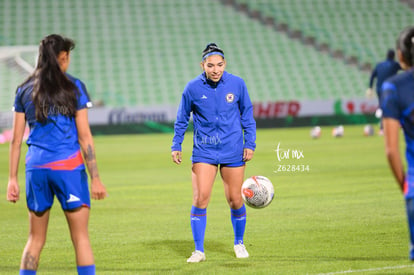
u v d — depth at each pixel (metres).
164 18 135.38
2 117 93.81
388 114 12.73
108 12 134.38
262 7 139.50
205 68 20.77
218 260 21.36
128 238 25.70
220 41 132.25
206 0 140.62
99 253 22.89
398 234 24.77
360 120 107.75
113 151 69.81
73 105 15.59
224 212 31.72
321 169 48.44
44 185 15.64
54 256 22.56
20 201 37.38
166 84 120.44
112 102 114.81
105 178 47.16
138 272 19.80
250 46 132.75
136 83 119.94
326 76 127.62
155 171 51.16
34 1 133.75
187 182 44.16
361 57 130.88
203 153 21.28
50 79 15.52
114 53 126.31
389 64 61.41
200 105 21.14
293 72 127.75
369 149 63.59
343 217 29.05
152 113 100.00
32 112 15.72
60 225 29.22
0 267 20.98
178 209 33.06
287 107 104.94
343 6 142.62
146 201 36.00
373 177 43.03
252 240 24.64
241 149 21.56
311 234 25.42
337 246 22.94
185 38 131.50
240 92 21.44
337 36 135.50
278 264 20.38
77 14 132.88
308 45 134.62
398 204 32.16
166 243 24.59
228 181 21.66
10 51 99.00
